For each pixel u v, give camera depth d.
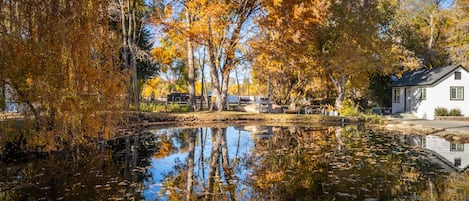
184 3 20.06
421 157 8.84
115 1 19.22
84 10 8.83
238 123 19.30
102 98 9.45
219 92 22.97
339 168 7.52
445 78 22.55
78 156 8.65
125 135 13.47
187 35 19.89
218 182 6.36
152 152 9.64
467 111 22.59
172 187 5.96
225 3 19.97
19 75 8.00
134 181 6.35
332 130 15.88
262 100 26.12
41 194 5.46
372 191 5.74
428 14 31.83
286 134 14.23
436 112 22.00
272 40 21.55
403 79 26.86
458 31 27.25
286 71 26.67
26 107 8.34
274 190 5.81
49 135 8.45
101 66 9.44
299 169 7.44
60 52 8.40
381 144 11.21
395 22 30.30
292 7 20.16
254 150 10.05
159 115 18.61
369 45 23.03
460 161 8.29
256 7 21.53
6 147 8.20
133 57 18.94
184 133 14.41
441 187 5.98
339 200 5.25
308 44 23.08
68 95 8.66
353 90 29.38
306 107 26.19
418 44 31.41
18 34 8.03
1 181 6.20
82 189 5.76
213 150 10.09
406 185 6.09
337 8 23.31
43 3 8.24
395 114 25.00
